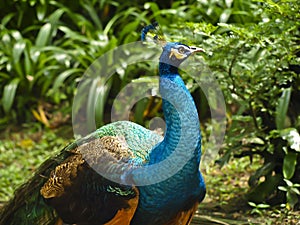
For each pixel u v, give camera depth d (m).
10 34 12.79
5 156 10.97
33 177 5.94
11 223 5.95
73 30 13.12
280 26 7.38
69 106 12.09
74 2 13.27
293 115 8.14
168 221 5.65
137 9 12.41
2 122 12.37
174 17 11.44
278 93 8.02
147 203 5.48
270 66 7.54
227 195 8.51
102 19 13.42
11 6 13.33
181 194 5.51
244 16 10.70
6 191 9.24
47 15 13.11
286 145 7.78
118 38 11.84
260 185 8.04
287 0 7.03
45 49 11.90
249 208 7.99
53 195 5.66
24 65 12.41
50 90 12.02
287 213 7.47
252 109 7.89
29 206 5.83
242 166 9.65
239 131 9.23
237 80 7.84
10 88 11.89
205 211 8.05
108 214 5.54
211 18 11.12
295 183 7.95
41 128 12.14
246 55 7.89
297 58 7.37
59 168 5.71
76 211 5.61
